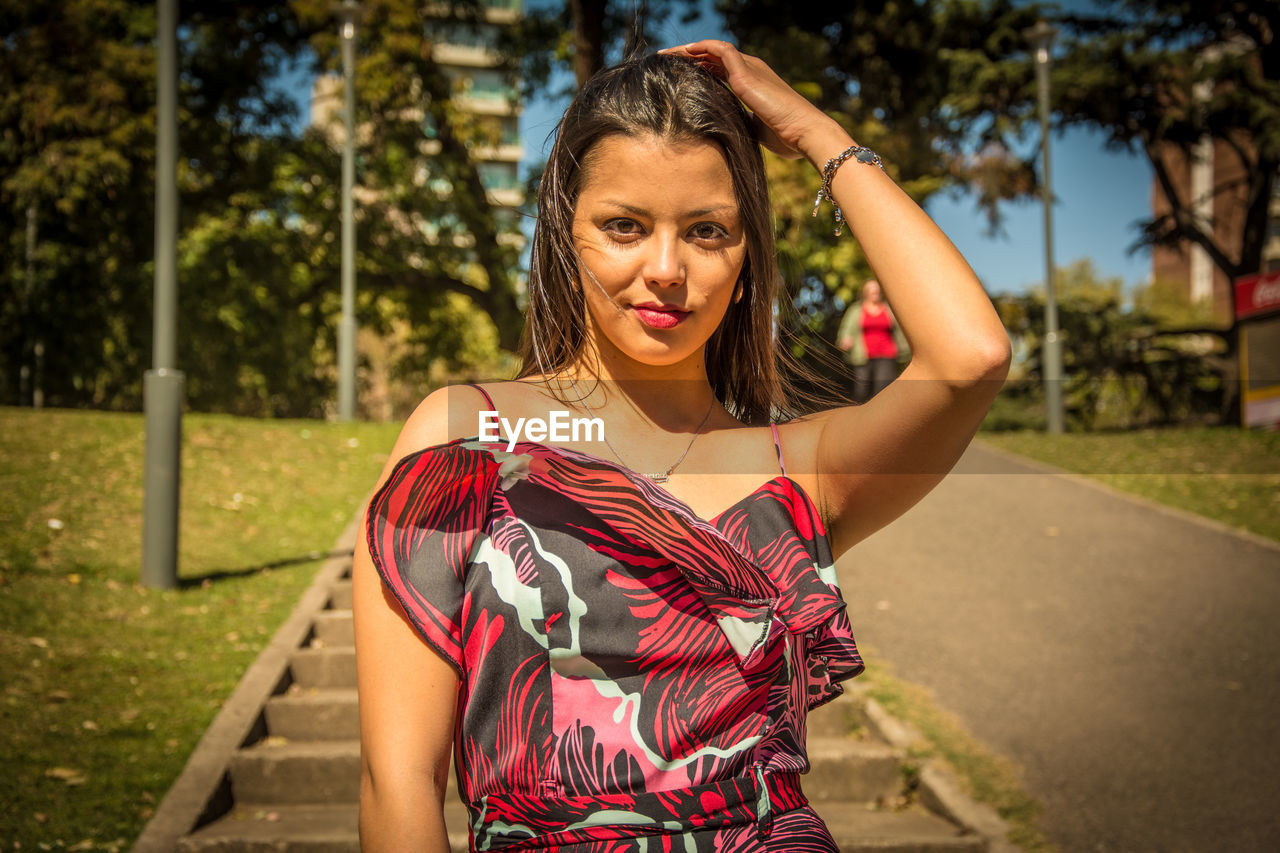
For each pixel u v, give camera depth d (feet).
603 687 2.82
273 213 63.46
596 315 2.99
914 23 65.92
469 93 64.13
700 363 3.31
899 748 14.79
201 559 21.68
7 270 56.44
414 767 2.69
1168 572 23.91
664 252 2.88
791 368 3.74
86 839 11.81
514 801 2.76
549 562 2.82
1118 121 69.36
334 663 17.13
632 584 2.83
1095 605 21.56
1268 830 12.43
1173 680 17.52
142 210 55.52
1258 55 72.64
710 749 2.82
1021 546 25.71
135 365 59.93
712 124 2.95
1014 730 15.48
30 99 51.37
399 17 58.49
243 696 15.67
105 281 56.85
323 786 14.01
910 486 2.99
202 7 61.00
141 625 17.99
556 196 3.09
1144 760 14.47
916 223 2.92
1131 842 12.34
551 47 67.41
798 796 2.93
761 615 2.81
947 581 23.08
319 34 59.62
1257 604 21.57
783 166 36.17
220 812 13.33
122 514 23.24
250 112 61.62
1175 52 67.56
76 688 15.38
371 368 76.59
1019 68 64.85
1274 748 14.78
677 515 2.74
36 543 20.62
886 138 61.57
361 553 2.92
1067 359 67.82
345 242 41.65
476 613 2.81
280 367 65.10
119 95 52.21
